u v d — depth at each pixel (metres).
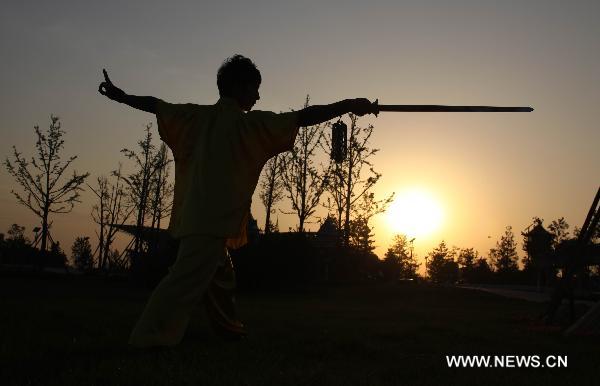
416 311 15.96
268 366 3.99
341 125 4.26
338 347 5.18
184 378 3.33
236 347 4.79
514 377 3.99
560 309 11.34
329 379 3.61
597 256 12.09
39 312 8.20
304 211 37.44
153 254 27.98
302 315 11.54
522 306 23.91
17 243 54.16
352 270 42.00
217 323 4.94
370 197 38.69
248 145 4.16
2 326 6.11
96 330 6.00
